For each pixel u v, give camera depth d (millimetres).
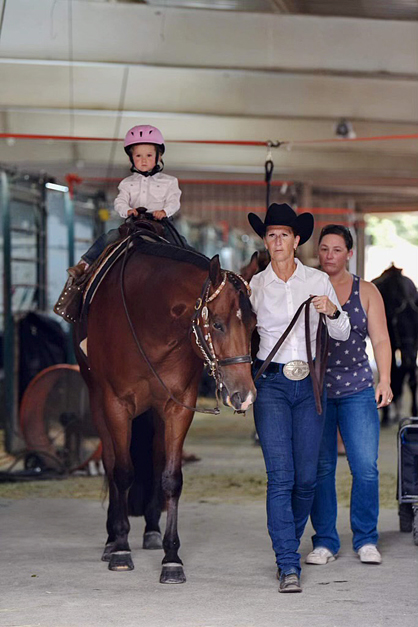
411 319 18328
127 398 7559
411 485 8742
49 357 15039
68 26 15133
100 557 8195
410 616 6406
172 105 16375
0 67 15461
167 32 15656
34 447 13188
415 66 16297
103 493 11523
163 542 7422
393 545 8609
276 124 17297
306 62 16172
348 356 7895
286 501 7086
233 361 6527
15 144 16344
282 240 7039
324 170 18375
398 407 19297
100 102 16047
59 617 6414
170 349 7176
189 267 7125
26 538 8969
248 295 6691
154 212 8180
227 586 7215
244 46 16000
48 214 16953
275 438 7074
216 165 18391
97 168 17781
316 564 7883
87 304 7930
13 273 15664
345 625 6207
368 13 16047
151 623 6270
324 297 6953
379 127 17609
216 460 14250
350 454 7996
